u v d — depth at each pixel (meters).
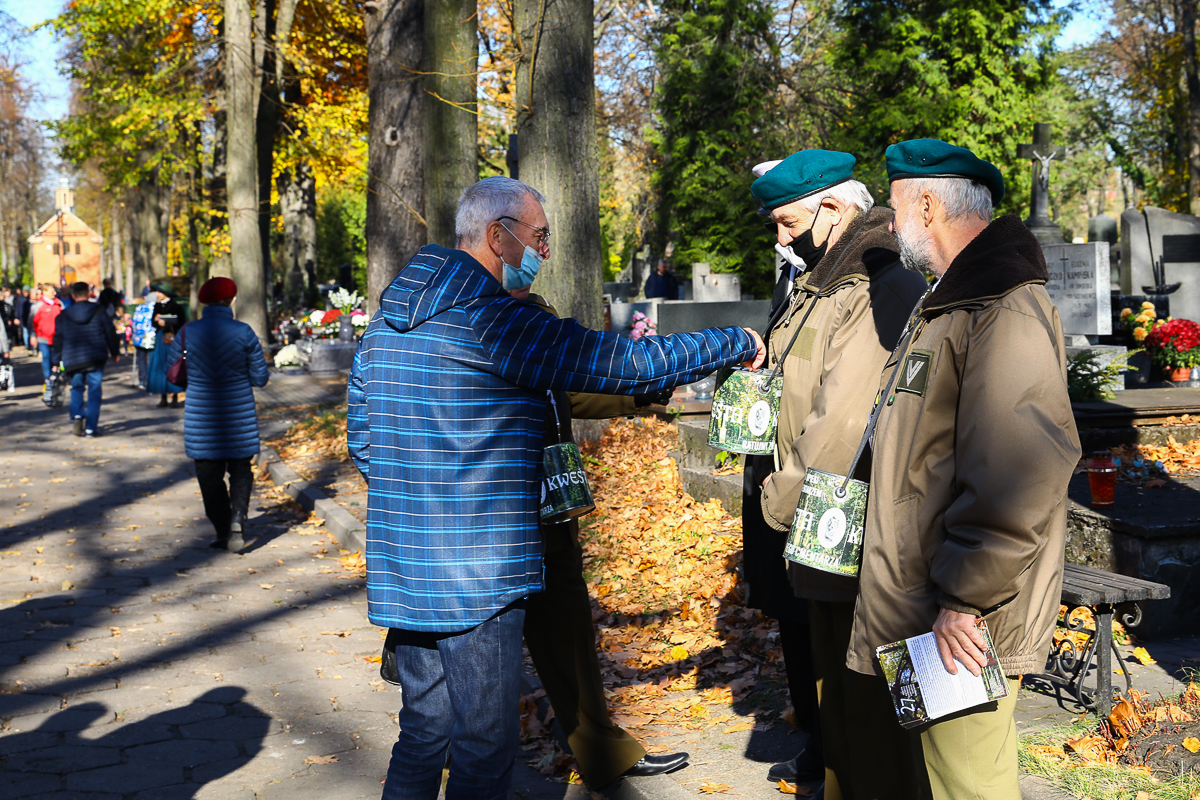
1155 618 4.75
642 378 2.68
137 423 15.09
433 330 2.62
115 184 33.19
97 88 29.02
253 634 5.82
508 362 2.57
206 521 8.91
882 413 2.29
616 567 6.55
